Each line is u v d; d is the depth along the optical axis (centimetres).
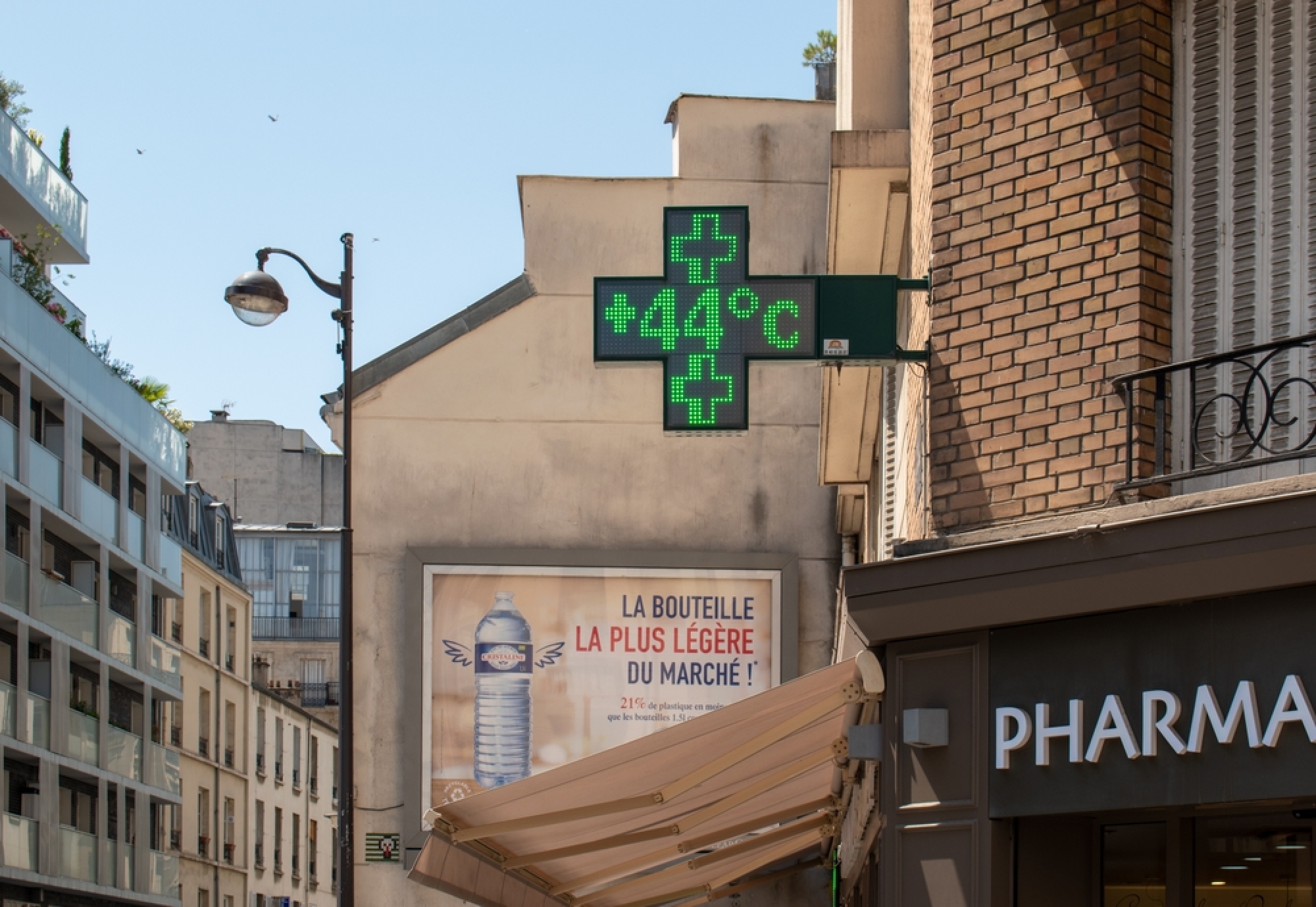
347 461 1498
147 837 4994
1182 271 823
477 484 1869
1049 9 876
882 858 858
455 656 1816
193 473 7500
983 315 880
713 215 927
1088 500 817
